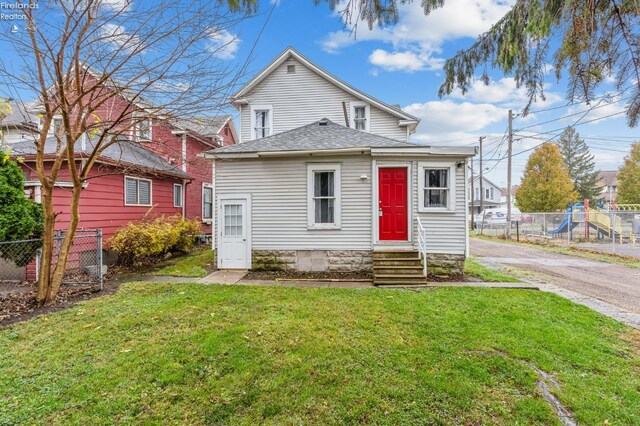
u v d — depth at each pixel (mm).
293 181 8422
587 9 2670
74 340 3990
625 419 2666
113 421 2586
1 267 7797
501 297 5883
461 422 2611
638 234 16391
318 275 7961
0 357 3564
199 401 2834
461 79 4367
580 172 39281
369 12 3320
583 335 4238
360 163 8242
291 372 3266
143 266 9297
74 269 8477
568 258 11695
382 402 2830
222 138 18125
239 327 4355
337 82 13273
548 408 2777
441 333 4219
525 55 3658
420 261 7617
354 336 4121
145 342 3926
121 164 8266
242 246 8570
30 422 2555
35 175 8922
